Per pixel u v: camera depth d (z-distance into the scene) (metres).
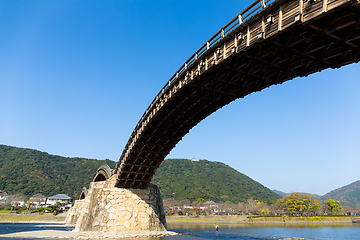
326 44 19.08
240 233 61.91
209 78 28.11
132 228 47.31
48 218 117.56
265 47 21.36
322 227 82.69
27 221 103.81
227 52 23.69
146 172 51.25
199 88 30.61
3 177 196.62
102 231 44.94
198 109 36.41
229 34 23.00
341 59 20.31
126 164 47.28
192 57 30.09
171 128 42.72
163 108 37.00
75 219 85.12
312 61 21.80
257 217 115.44
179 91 32.50
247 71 25.03
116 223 46.38
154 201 53.44
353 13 15.37
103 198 48.19
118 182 49.84
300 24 16.91
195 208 153.12
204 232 63.28
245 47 21.23
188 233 58.50
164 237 46.41
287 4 17.91
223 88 30.02
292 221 111.12
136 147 45.09
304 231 68.38
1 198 164.75
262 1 19.64
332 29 16.97
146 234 46.62
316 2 15.84
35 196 174.88
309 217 111.75
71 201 185.62
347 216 110.88
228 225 95.25
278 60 22.66
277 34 18.59
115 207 47.88
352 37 17.48
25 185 198.00
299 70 23.80
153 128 42.09
